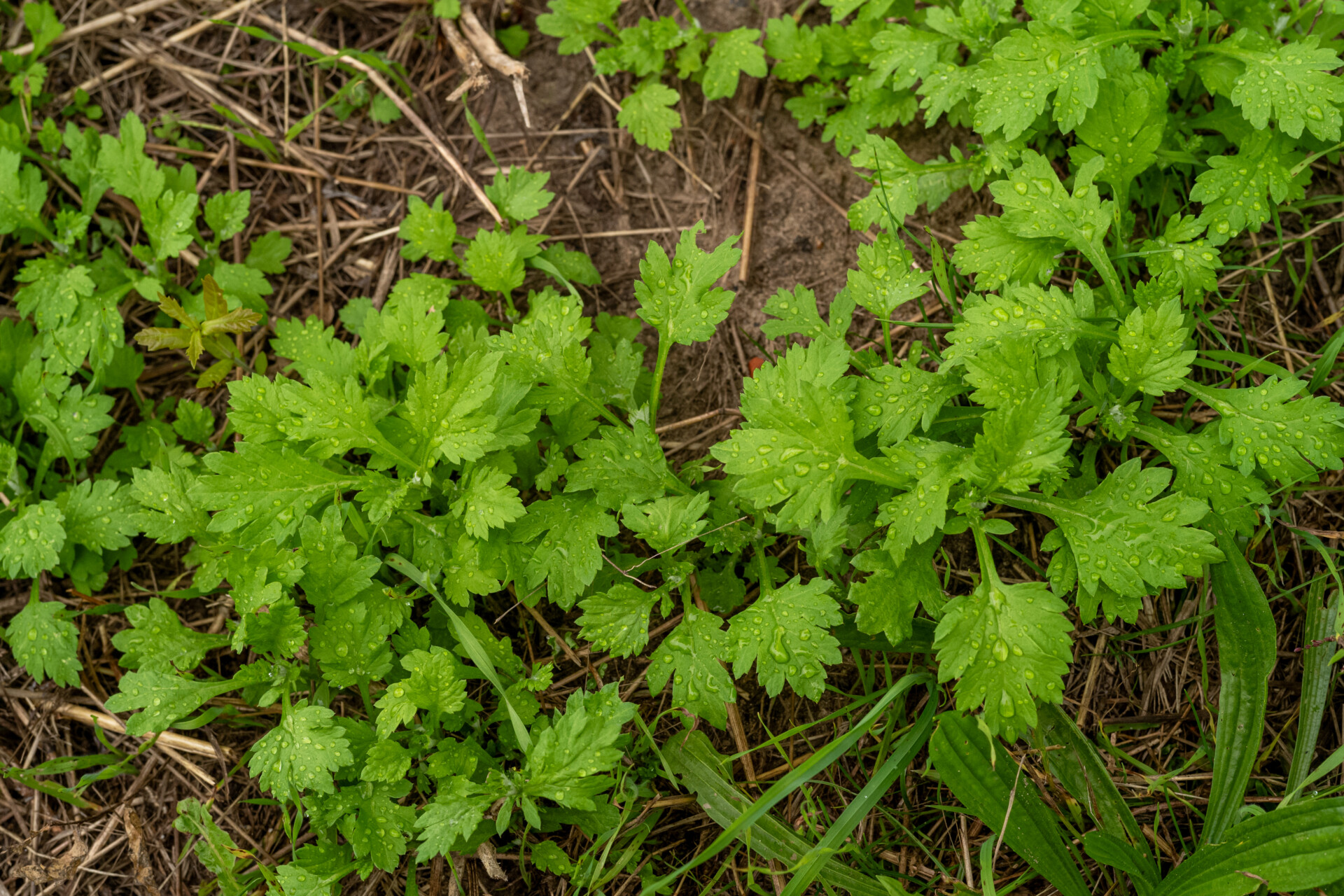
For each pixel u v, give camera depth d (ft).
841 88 2.45
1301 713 2.19
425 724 2.23
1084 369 2.22
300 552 2.22
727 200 2.46
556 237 2.47
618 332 2.39
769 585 2.22
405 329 2.27
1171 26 2.31
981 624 2.11
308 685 2.29
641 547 2.34
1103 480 2.19
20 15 2.55
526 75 2.45
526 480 2.31
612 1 2.45
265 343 2.46
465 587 2.22
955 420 2.21
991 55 2.32
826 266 2.43
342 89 2.51
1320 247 2.37
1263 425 2.15
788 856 2.20
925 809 2.23
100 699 2.35
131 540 2.40
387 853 2.18
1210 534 2.08
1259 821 2.12
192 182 2.48
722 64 2.43
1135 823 2.18
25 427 2.44
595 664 2.32
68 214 2.43
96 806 2.31
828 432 2.14
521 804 2.17
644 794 2.25
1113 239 2.30
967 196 2.41
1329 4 2.27
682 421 2.38
